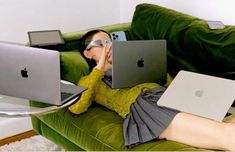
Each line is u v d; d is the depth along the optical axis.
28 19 2.74
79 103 2.02
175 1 2.81
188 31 2.25
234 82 1.81
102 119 2.01
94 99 2.19
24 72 1.62
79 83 2.12
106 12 3.21
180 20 2.34
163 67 2.13
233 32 2.10
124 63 2.01
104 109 2.16
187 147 1.69
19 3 2.66
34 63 1.59
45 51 1.57
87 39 2.28
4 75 1.65
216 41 2.12
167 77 2.23
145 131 1.80
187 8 2.74
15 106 1.70
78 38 2.42
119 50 1.98
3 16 2.61
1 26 2.62
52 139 2.29
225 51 2.06
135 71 2.05
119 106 2.07
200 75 1.90
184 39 2.25
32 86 1.64
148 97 1.97
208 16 2.62
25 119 2.79
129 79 2.05
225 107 1.73
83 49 2.30
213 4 2.56
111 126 1.94
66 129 2.08
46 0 2.80
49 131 2.30
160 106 1.86
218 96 1.77
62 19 2.94
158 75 2.13
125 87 2.06
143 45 2.03
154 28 2.44
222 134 1.68
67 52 2.29
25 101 1.75
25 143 2.64
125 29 2.61
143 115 1.88
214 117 1.72
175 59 2.28
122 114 2.03
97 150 1.86
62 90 1.79
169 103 1.84
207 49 2.14
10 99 1.76
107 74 2.17
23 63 1.60
